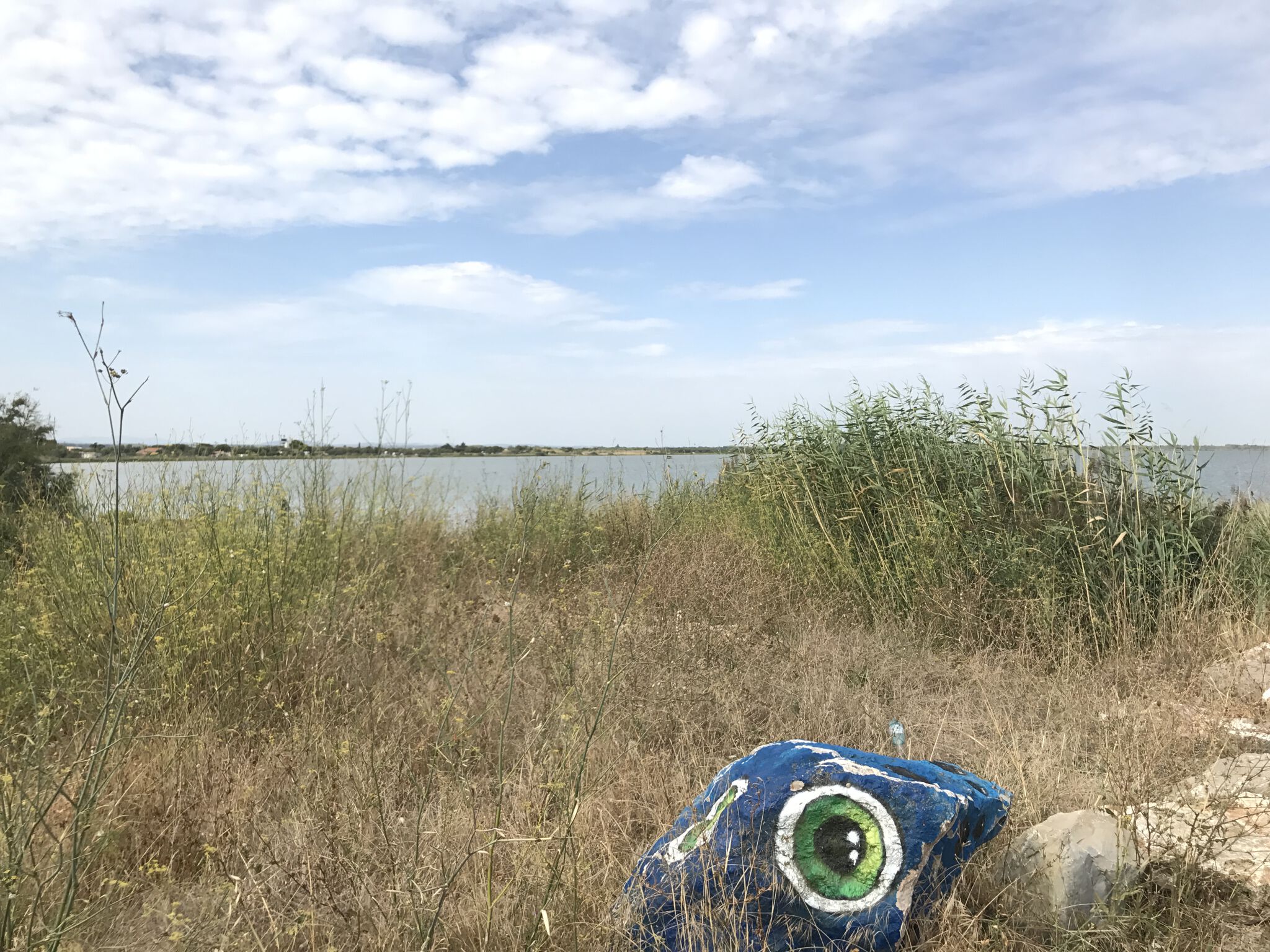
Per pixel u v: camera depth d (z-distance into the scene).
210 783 3.84
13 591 5.37
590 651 5.56
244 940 2.79
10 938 2.49
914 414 8.55
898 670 6.06
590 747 4.23
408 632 6.06
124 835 3.44
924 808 2.94
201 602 5.23
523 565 8.95
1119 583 6.95
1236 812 3.70
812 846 2.91
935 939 2.81
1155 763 3.95
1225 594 6.93
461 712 4.58
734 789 3.14
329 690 4.96
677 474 12.32
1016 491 7.72
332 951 2.62
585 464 11.76
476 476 11.20
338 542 7.12
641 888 2.92
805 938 2.78
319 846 3.26
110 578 4.95
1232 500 8.26
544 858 3.08
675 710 4.80
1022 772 3.96
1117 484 7.34
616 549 9.87
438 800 3.72
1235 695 5.50
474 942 2.85
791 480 9.09
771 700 5.12
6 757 3.24
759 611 7.18
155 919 3.04
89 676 4.62
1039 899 3.03
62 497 7.25
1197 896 3.16
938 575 7.47
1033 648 6.60
